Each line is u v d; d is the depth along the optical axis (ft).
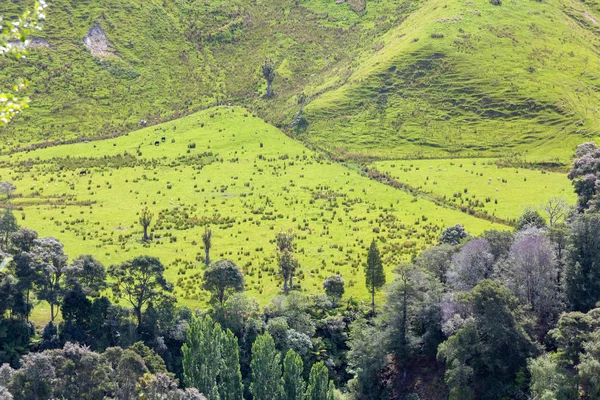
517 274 327.88
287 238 427.74
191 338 295.28
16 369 293.64
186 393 263.90
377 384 321.32
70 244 432.66
